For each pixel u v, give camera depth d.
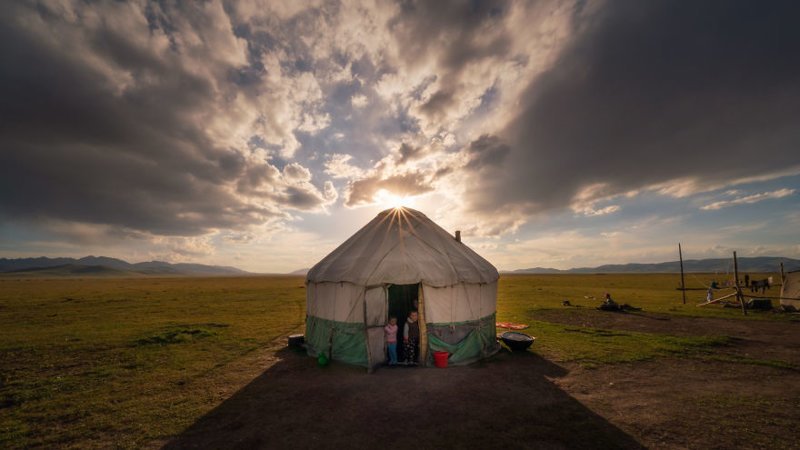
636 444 5.98
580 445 5.97
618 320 19.11
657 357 11.42
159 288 57.28
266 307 27.83
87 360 11.85
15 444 6.29
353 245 13.45
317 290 12.59
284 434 6.48
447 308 11.13
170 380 9.71
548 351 12.25
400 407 7.58
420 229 13.56
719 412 7.23
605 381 9.17
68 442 6.36
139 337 15.55
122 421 7.16
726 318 19.41
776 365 10.42
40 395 8.67
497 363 10.84
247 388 8.99
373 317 10.72
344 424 6.83
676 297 32.94
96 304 30.77
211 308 27.20
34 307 28.58
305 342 13.23
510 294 37.59
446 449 5.86
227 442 6.23
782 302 22.42
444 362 10.38
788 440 6.07
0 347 13.77
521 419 6.95
